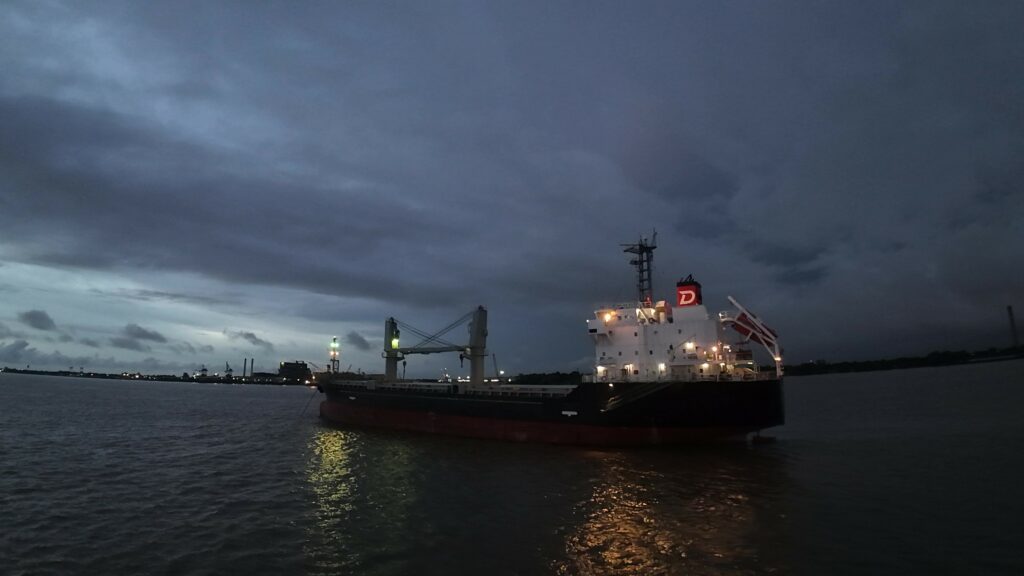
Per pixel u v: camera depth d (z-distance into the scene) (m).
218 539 22.73
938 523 23.00
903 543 20.80
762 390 41.81
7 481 33.97
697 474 33.16
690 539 21.78
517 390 53.06
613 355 48.81
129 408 96.81
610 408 42.91
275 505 28.05
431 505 27.61
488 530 23.47
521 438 47.78
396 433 56.56
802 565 18.92
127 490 31.67
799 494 28.02
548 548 21.16
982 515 23.92
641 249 52.12
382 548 21.41
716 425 41.75
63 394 140.38
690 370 45.41
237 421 74.31
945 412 65.81
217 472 36.88
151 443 51.66
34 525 24.84
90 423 69.38
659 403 41.56
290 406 112.75
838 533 22.03
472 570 19.06
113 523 25.14
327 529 23.89
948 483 29.66
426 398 56.19
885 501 26.42
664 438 42.41
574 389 44.94
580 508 26.55
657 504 26.84
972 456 36.84
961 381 140.25
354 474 35.66
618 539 21.98
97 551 21.50
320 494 30.31
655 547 20.98
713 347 45.31
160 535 23.36
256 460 41.66
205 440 53.69
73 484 33.28
